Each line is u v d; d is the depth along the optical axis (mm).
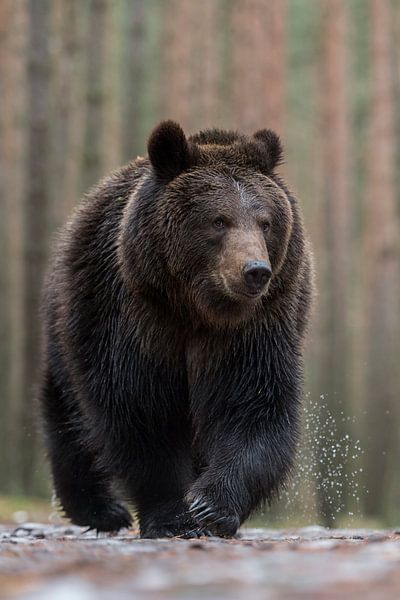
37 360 26547
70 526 15602
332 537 11234
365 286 44156
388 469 38750
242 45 35875
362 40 43125
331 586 4984
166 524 11234
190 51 38844
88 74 28891
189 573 5523
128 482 11523
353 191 45156
